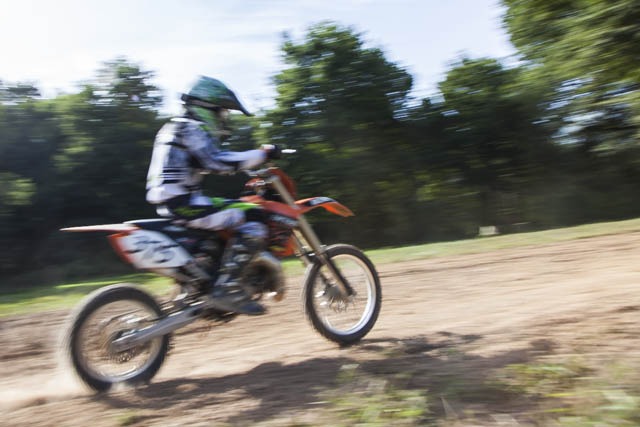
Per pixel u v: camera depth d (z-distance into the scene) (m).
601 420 2.70
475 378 3.44
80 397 3.83
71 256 24.94
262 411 3.32
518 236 11.59
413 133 30.91
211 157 4.12
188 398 3.67
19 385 4.36
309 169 28.41
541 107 28.39
